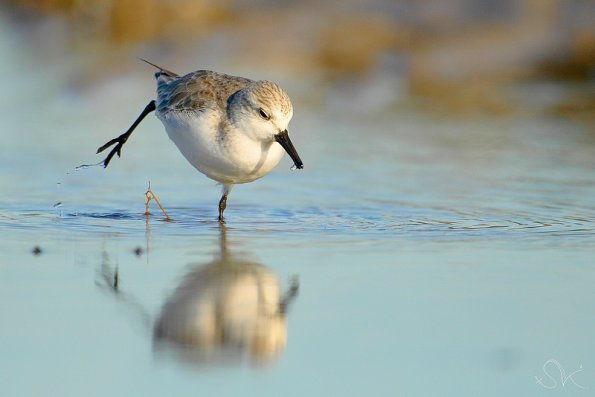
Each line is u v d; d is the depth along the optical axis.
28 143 17.02
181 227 12.20
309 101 20.67
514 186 14.55
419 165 15.92
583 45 22.94
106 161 13.70
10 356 7.96
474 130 18.52
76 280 9.88
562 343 8.27
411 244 11.41
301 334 8.48
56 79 22.06
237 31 24.44
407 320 8.78
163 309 9.05
